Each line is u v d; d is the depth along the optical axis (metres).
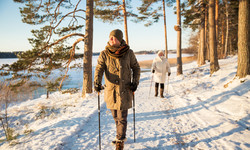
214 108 3.95
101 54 2.19
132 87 2.18
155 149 2.31
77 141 2.59
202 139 2.55
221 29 27.20
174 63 37.06
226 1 20.61
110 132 2.97
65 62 7.31
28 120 4.56
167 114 3.95
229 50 29.81
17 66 6.16
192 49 36.66
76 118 3.60
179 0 11.30
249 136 2.47
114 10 14.23
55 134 2.74
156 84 6.05
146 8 15.84
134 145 2.44
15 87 6.14
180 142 2.51
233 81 5.15
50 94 9.55
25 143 2.45
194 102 4.68
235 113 3.40
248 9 4.82
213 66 8.13
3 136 3.69
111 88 2.15
